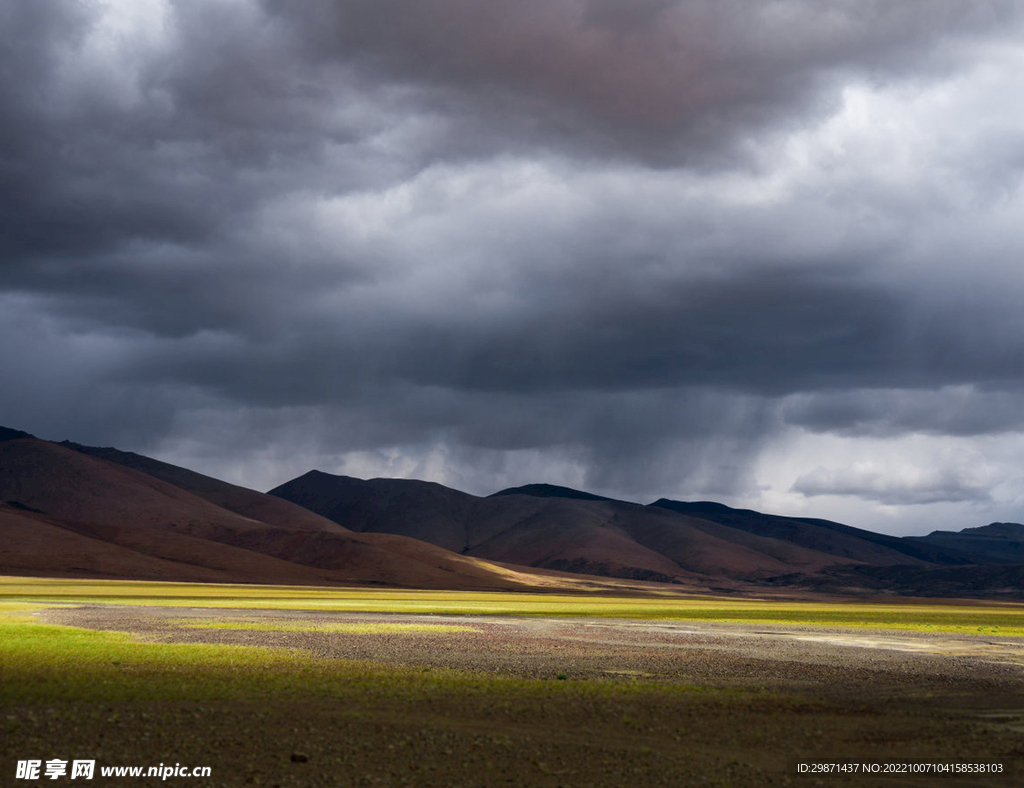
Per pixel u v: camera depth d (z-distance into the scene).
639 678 39.88
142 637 53.72
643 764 22.28
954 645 66.00
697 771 21.77
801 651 57.31
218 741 22.98
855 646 62.78
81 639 50.53
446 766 21.36
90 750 21.55
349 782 19.64
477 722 27.11
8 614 74.25
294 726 25.28
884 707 32.50
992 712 31.92
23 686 31.20
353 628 68.44
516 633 68.31
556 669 42.62
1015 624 108.12
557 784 20.14
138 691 30.92
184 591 158.88
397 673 38.62
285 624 70.81
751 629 82.19
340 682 34.84
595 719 28.22
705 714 29.86
